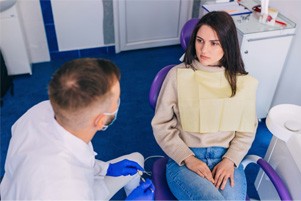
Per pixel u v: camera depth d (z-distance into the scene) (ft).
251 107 4.23
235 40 3.92
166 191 4.09
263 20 6.18
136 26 9.92
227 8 6.91
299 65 6.40
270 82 6.76
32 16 8.62
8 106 7.63
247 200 4.15
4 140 6.68
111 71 2.62
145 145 6.72
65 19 8.98
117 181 4.18
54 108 2.57
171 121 4.26
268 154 4.71
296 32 6.26
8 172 2.93
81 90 2.45
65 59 9.74
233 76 4.12
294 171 3.94
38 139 2.80
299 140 3.83
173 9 9.90
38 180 2.49
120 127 7.17
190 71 4.14
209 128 4.15
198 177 3.90
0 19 7.54
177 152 4.07
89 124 2.70
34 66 9.27
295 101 6.72
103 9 9.12
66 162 2.63
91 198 2.67
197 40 3.97
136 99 8.04
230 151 4.17
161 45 10.51
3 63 7.69
